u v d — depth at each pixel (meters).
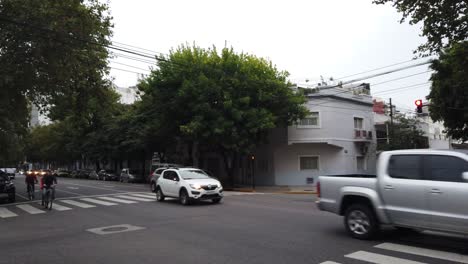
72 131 59.03
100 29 19.88
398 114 36.78
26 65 18.58
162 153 43.91
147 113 35.38
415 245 7.77
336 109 31.38
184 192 16.80
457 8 13.71
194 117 27.36
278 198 19.80
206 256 7.38
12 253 8.16
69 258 7.58
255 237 9.00
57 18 17.41
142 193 24.06
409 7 14.57
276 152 32.16
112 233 10.22
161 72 28.83
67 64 19.27
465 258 6.70
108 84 23.58
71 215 14.41
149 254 7.67
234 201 18.02
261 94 27.08
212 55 28.14
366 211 8.38
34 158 87.25
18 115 23.95
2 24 17.33
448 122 24.02
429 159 7.46
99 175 52.53
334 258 6.93
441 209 7.03
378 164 8.29
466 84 17.38
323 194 9.38
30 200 21.61
